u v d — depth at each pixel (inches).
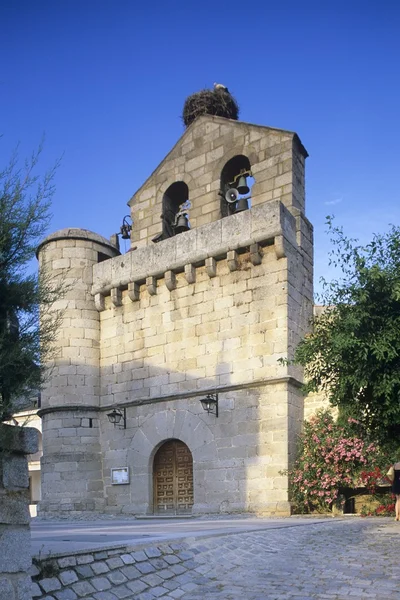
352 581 278.4
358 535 421.1
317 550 357.7
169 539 317.1
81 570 249.0
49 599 223.8
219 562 316.5
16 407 231.1
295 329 709.3
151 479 765.9
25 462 230.1
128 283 831.7
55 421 812.6
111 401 824.3
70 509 780.6
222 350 736.3
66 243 870.4
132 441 790.5
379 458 627.8
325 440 647.1
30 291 246.2
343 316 467.2
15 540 218.5
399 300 431.5
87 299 860.6
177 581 279.6
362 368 443.2
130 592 253.0
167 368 778.8
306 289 754.8
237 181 856.9
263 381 690.8
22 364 236.2
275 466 665.6
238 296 738.2
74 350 834.2
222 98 924.0
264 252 729.0
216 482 703.7
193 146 868.6
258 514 659.4
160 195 887.7
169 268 792.3
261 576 295.6
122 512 773.9
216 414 719.7
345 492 669.3
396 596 251.0
